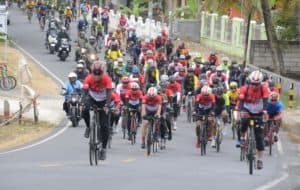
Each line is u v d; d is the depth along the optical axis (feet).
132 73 183.11
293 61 294.46
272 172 111.04
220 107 139.95
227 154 136.05
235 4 278.05
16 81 221.05
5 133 157.69
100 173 100.99
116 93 139.74
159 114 132.05
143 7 466.70
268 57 292.61
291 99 209.15
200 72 199.82
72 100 169.37
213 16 342.44
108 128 106.11
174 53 270.05
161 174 102.73
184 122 182.60
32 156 124.26
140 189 87.66
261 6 255.70
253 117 104.88
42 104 200.85
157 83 181.78
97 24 315.78
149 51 224.74
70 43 305.53
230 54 320.91
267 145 138.72
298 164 124.06
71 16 406.00
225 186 93.20
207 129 137.18
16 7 529.45
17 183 90.02
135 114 145.59
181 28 359.05
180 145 147.33
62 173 100.12
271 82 161.68
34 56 298.97
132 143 145.48
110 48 238.27
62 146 139.33
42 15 391.24
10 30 383.86
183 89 181.47
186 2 398.62
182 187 90.53
